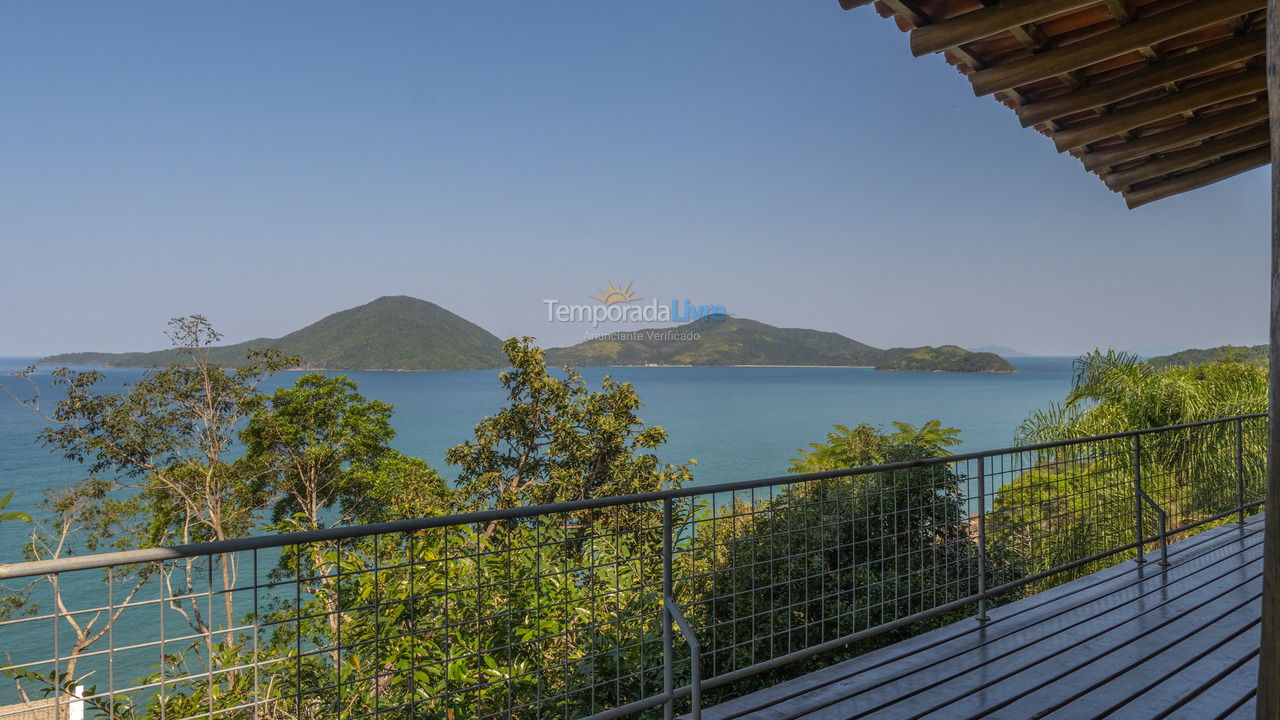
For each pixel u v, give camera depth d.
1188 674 3.26
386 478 27.59
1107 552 4.70
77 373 23.70
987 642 3.64
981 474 4.01
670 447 80.38
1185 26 2.92
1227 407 11.11
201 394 25.16
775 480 3.25
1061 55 3.14
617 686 3.04
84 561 1.91
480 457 23.39
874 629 3.57
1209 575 4.65
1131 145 4.27
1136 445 4.90
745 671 3.09
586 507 2.78
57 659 1.92
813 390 191.38
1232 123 4.01
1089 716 2.89
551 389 23.05
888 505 4.83
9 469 71.19
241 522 25.70
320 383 27.81
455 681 3.46
